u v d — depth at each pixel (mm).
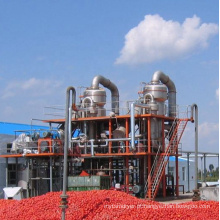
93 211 23625
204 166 68625
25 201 27891
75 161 49188
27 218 23734
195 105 31422
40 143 47562
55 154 46625
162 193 52406
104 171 52875
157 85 52969
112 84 59281
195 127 31547
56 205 25250
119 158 53125
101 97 54375
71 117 51062
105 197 26156
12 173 51750
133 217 21812
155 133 51219
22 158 52469
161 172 50062
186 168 72312
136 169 52188
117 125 52062
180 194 59750
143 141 51344
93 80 55688
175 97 57500
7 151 51562
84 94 55094
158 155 50781
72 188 47250
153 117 51219
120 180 55750
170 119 53656
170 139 53844
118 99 60125
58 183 49156
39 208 25125
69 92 23797
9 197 44000
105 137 52625
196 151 31359
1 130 56562
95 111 53438
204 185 40312
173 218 21750
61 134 49031
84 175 48094
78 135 56094
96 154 51500
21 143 49000
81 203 24547
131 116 49250
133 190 48469
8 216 24547
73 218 22656
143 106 50844
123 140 50188
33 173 49094
